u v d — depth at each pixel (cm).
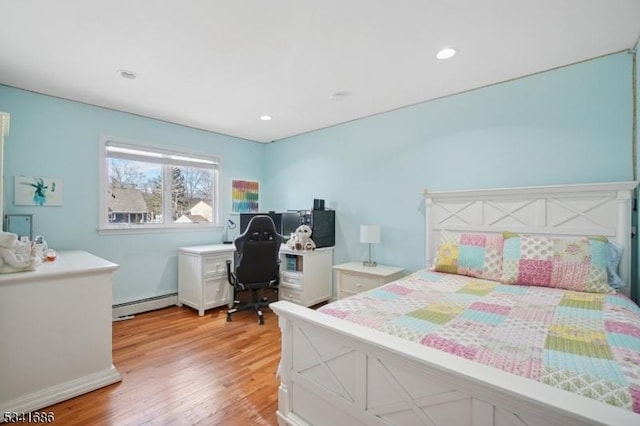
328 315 147
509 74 245
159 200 367
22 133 272
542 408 78
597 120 220
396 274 307
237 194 441
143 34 189
